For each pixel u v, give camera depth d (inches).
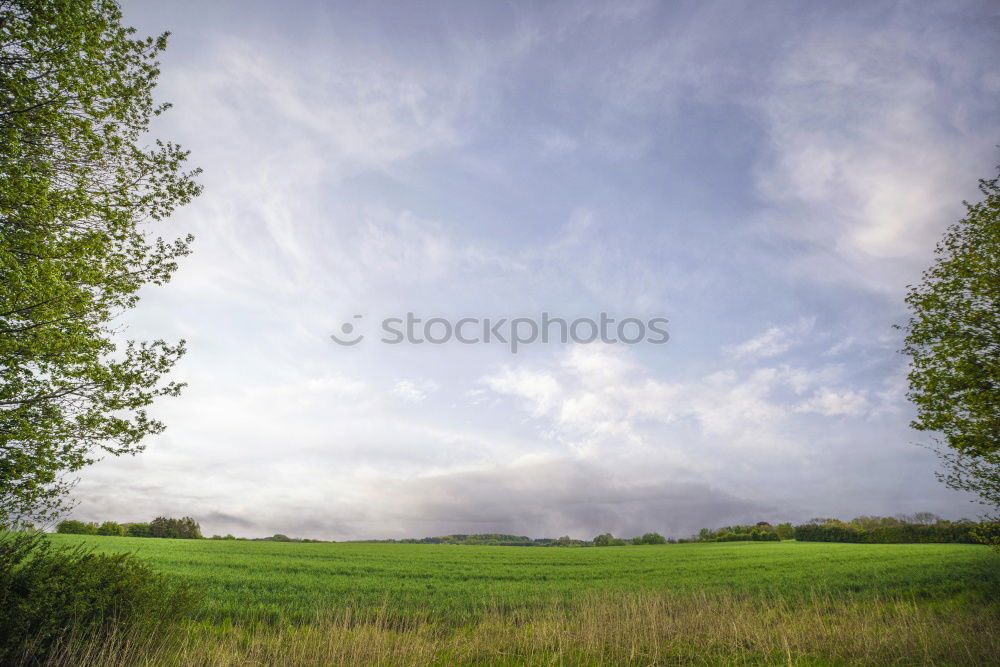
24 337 394.6
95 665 346.9
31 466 379.9
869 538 2901.1
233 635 491.8
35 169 393.1
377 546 2746.1
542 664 441.1
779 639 497.4
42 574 364.5
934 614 587.8
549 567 1541.6
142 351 456.4
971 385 551.2
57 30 383.2
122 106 425.4
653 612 546.0
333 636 462.3
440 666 442.9
